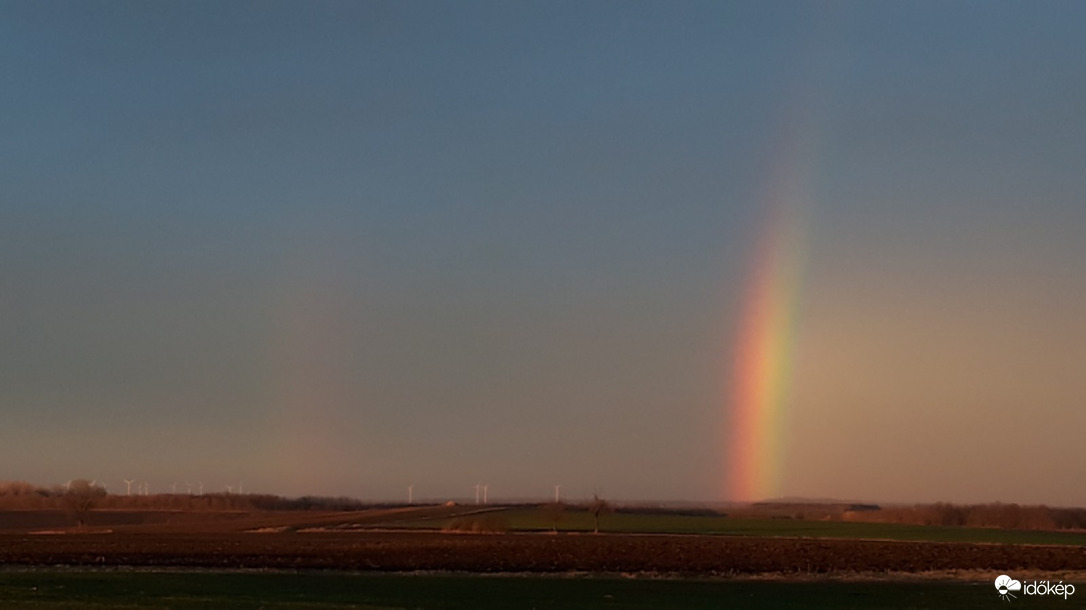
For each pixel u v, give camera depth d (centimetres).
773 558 8844
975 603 5212
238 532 14388
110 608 4259
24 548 9400
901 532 15612
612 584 5959
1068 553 9900
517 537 12850
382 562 7775
